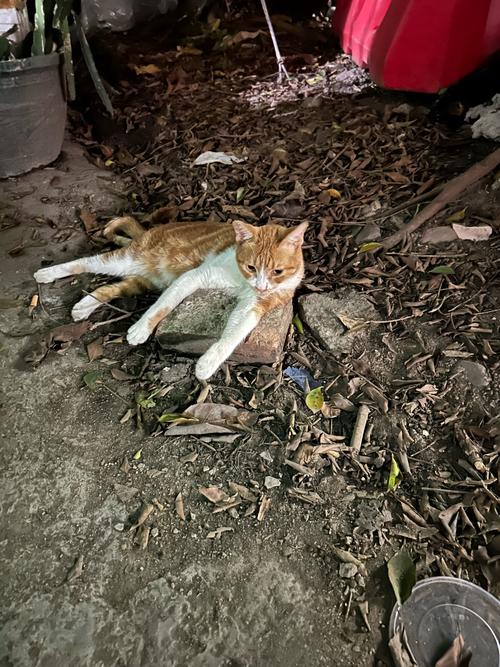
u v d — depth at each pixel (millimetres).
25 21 1163
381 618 533
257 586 551
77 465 651
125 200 1150
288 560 572
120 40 1902
